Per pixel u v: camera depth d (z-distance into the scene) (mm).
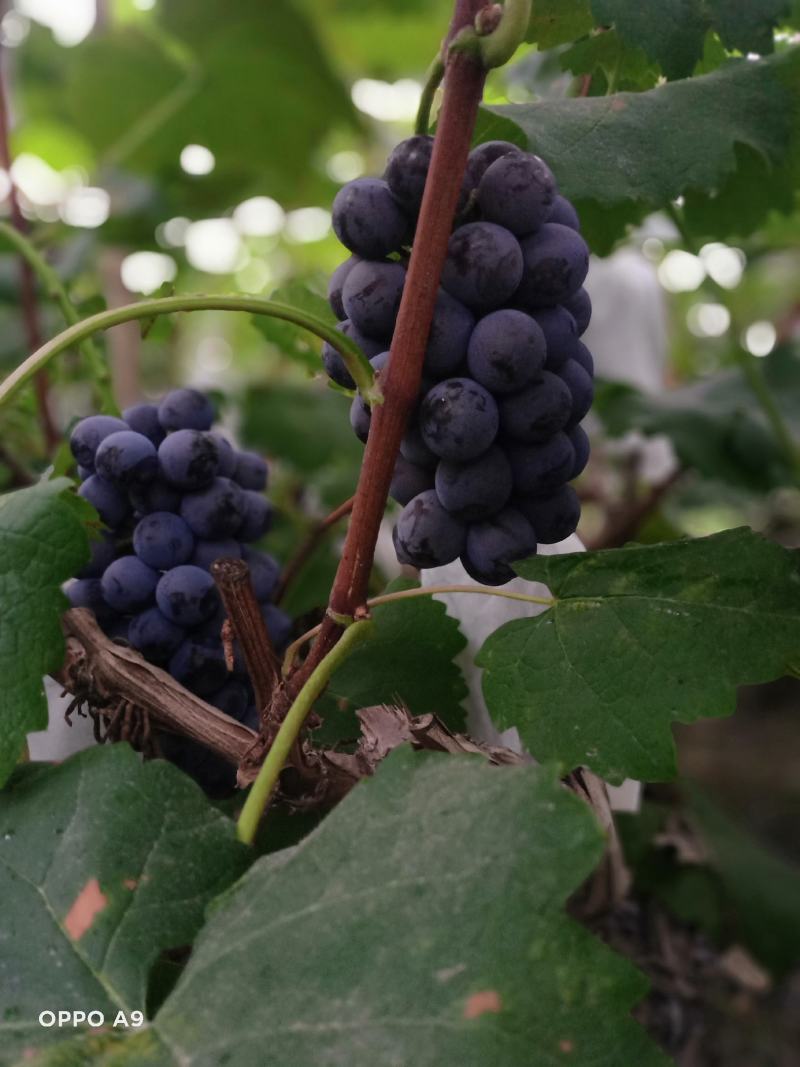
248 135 659
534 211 234
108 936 221
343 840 207
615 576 253
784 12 279
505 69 486
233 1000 195
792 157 340
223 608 292
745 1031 529
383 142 861
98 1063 195
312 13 790
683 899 498
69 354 495
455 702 300
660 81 329
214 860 229
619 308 652
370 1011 184
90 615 277
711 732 1085
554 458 247
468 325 235
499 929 186
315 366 401
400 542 259
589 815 190
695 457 559
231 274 850
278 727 241
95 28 662
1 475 489
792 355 625
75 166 860
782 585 245
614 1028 180
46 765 250
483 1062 176
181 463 282
